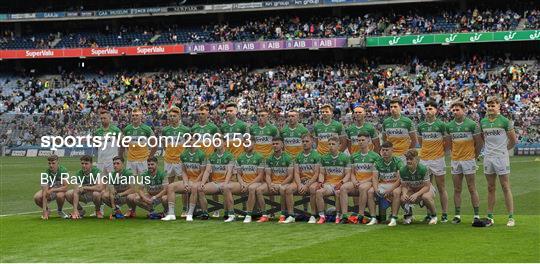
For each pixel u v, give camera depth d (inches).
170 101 2415.1
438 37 2287.2
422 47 2453.2
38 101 2554.1
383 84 2269.9
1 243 567.2
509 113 1846.7
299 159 689.6
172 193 709.9
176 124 776.3
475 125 645.3
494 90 2117.4
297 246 536.4
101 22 2827.3
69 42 2726.4
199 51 2541.8
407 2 2363.4
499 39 2223.2
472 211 797.2
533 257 479.2
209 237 586.6
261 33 2549.2
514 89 2112.5
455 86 2197.3
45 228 654.5
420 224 655.8
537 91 2079.2
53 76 2770.7
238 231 620.7
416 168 639.8
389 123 714.8
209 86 2477.9
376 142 746.8
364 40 2356.1
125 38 2711.6
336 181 679.1
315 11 2618.1
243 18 2696.9
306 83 2393.0
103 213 786.2
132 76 2662.4
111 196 722.8
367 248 522.6
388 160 657.0
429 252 502.0
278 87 2391.7
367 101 2188.7
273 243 552.1
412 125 710.5
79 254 513.3
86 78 2711.6
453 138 655.1
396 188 651.5
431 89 2201.0
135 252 518.3
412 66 2349.9
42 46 2711.6
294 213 700.0
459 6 2433.6
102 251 524.4
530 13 2279.8
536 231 597.0
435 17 2423.7
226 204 701.9
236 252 513.3
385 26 2433.6
